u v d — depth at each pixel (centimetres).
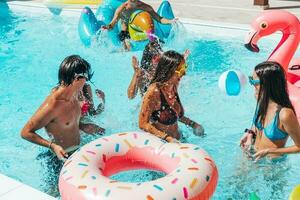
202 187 343
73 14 1263
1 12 1351
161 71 480
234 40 995
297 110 549
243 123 635
